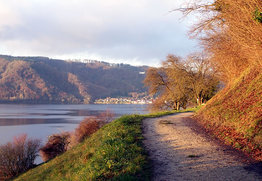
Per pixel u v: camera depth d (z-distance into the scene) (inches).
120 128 522.9
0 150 1096.2
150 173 239.6
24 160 1117.1
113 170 258.1
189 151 312.3
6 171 1082.7
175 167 251.4
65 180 336.2
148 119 738.2
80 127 1145.4
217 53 633.6
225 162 251.4
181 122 624.4
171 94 1531.7
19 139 1151.0
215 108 564.1
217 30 546.3
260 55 406.0
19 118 3641.7
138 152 318.7
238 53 542.3
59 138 1210.6
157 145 364.5
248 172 215.3
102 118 1170.6
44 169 609.6
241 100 470.6
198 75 1469.0
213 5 488.4
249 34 399.5
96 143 462.0
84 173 280.7
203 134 424.8
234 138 338.0
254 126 323.3
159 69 1561.3
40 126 2699.3
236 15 409.7
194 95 1541.6
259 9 352.2
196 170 235.3
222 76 974.4
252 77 526.9
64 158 583.5
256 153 261.4
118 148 334.0
